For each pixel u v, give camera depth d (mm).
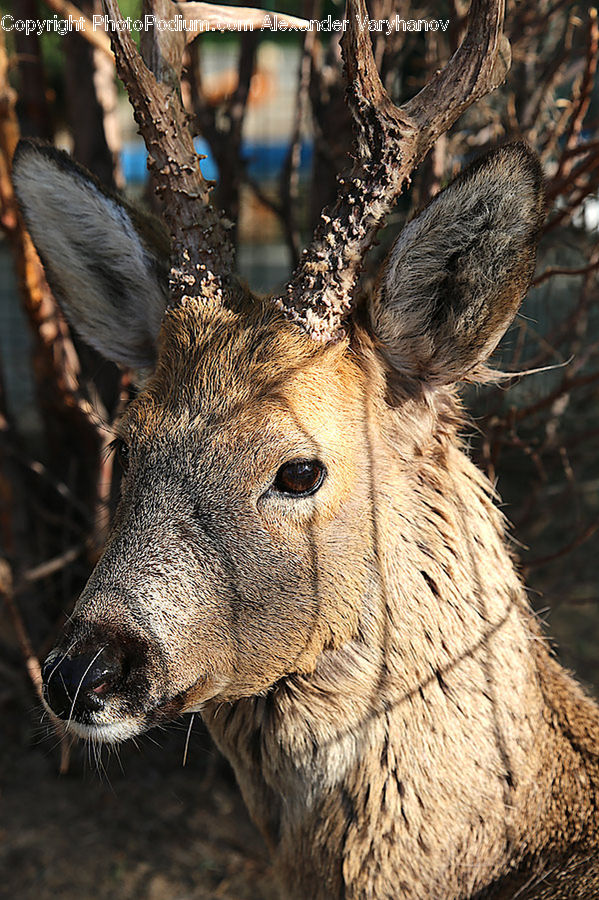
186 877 6273
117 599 3453
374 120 3533
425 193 5812
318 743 3895
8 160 6234
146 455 3715
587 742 4305
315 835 3973
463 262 3629
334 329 3777
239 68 7332
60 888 6164
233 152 7414
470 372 3900
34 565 7520
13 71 7500
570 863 3982
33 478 7715
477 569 3973
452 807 3852
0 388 7363
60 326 6875
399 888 3898
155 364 4602
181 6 3965
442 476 3965
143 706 3453
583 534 6238
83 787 7113
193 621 3514
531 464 8008
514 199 3369
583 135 7398
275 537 3605
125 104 15883
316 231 3777
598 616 8648
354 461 3719
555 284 7242
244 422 3617
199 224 3965
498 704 3912
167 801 6949
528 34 6332
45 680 3420
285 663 3713
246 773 4188
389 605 3799
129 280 4414
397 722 3828
